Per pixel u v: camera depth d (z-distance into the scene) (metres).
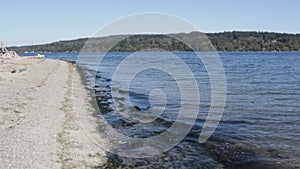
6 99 23.25
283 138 15.47
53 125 16.67
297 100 27.23
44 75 43.53
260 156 12.98
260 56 125.06
